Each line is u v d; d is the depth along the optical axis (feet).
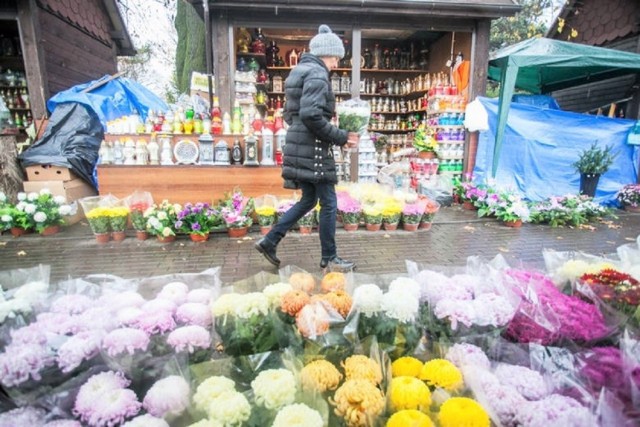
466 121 19.74
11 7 18.26
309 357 3.18
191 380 2.94
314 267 10.07
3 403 2.71
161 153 14.29
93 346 2.89
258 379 2.76
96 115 18.60
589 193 18.49
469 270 4.34
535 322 3.41
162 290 3.84
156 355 3.02
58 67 20.88
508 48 21.26
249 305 3.39
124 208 12.55
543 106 21.45
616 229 14.64
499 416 2.60
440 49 23.21
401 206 13.82
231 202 13.20
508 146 19.83
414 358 3.24
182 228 12.37
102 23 26.27
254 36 22.31
